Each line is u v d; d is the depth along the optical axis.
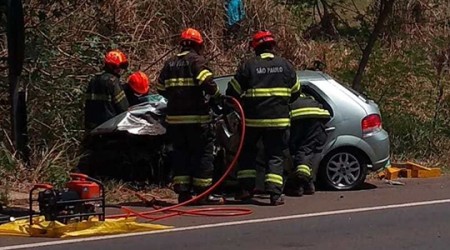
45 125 13.31
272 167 10.69
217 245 8.46
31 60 13.76
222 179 10.70
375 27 16.02
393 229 9.20
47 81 13.80
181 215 10.09
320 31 19.25
